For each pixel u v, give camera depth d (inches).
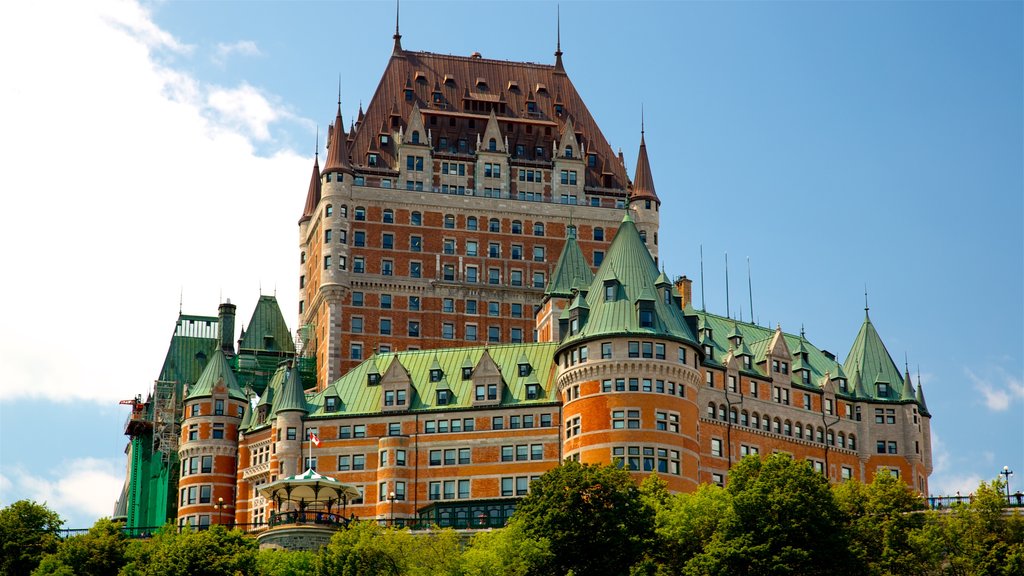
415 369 6673.2
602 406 6102.4
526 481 6279.5
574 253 7130.9
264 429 6884.8
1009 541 5128.0
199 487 7027.6
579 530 5083.7
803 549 4940.9
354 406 6594.5
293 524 5536.4
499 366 6574.8
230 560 5206.7
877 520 5305.1
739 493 5147.6
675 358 6176.2
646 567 5019.7
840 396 6860.2
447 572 5039.4
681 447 6092.5
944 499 6220.5
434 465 6397.6
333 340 7672.2
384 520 6063.0
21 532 5644.7
